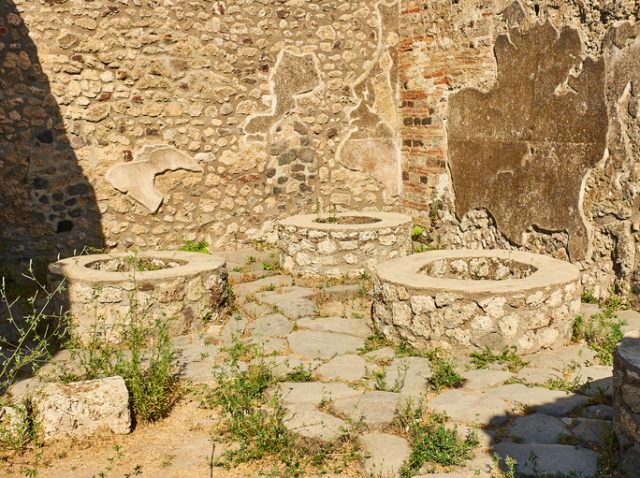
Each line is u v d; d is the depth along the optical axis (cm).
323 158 845
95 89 716
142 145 746
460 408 369
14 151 685
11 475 311
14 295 629
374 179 870
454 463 312
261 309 565
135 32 730
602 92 562
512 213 676
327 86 836
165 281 506
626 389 292
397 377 416
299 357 462
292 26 812
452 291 448
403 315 472
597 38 567
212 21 770
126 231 746
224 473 311
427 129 811
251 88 798
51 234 709
